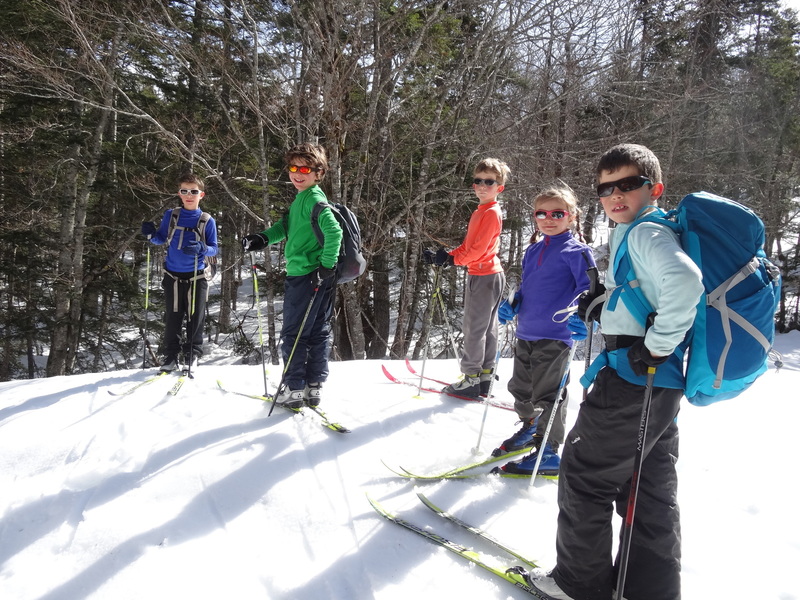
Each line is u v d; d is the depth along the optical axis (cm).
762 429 358
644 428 158
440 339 1339
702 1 1074
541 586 189
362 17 866
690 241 157
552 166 1126
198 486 262
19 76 995
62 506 247
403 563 209
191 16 1094
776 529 235
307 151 337
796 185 1862
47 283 1141
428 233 1003
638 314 165
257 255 1642
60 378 462
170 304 451
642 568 172
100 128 1112
